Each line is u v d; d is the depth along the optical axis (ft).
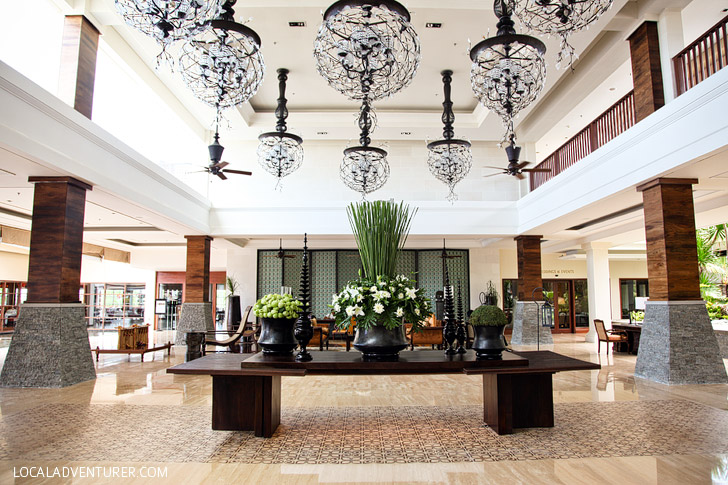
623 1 22.07
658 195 22.63
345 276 51.44
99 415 15.25
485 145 43.45
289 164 28.30
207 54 14.24
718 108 18.07
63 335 21.24
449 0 23.81
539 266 41.78
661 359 21.83
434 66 30.83
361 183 26.07
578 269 60.70
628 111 26.61
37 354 20.88
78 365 21.99
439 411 15.79
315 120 37.78
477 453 11.25
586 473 9.96
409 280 12.94
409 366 11.80
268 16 25.49
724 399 17.66
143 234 44.01
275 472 10.05
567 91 31.89
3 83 17.49
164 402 17.37
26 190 26.76
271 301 12.98
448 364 11.95
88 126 23.03
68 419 14.73
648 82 23.63
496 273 52.95
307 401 17.67
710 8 26.63
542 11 11.39
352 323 12.65
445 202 41.09
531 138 40.63
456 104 36.88
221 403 13.34
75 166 22.08
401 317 12.44
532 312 41.29
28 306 21.25
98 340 46.06
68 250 22.08
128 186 27.22
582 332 60.03
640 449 11.56
